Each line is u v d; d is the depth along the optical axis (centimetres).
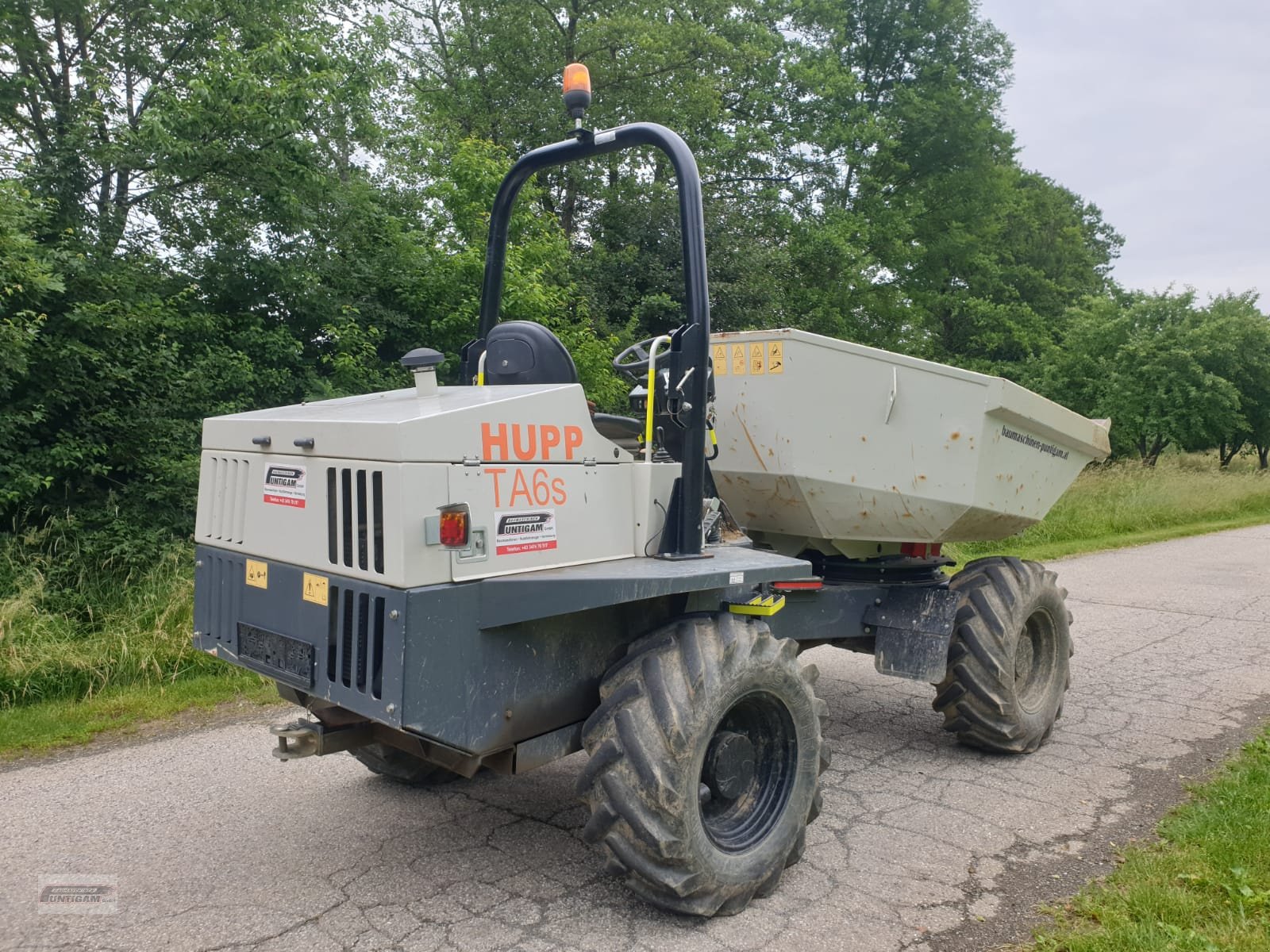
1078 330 2731
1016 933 326
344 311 1160
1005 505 495
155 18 1097
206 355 1010
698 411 351
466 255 1173
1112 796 455
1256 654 767
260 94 1030
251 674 642
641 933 322
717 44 2034
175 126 1001
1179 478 2066
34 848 385
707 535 379
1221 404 2417
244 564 347
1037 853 391
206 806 432
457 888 354
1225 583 1131
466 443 298
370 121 1161
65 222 970
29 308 850
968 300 3069
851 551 509
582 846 393
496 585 304
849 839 405
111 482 889
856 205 2642
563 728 342
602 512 340
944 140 2870
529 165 410
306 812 425
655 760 310
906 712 597
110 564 784
